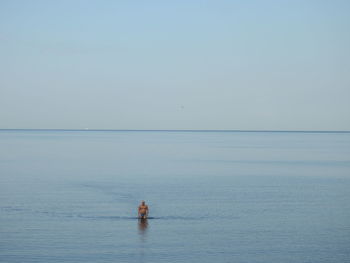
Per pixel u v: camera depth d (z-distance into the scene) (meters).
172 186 76.44
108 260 37.72
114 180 83.81
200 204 59.69
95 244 41.59
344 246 41.34
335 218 51.47
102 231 45.84
